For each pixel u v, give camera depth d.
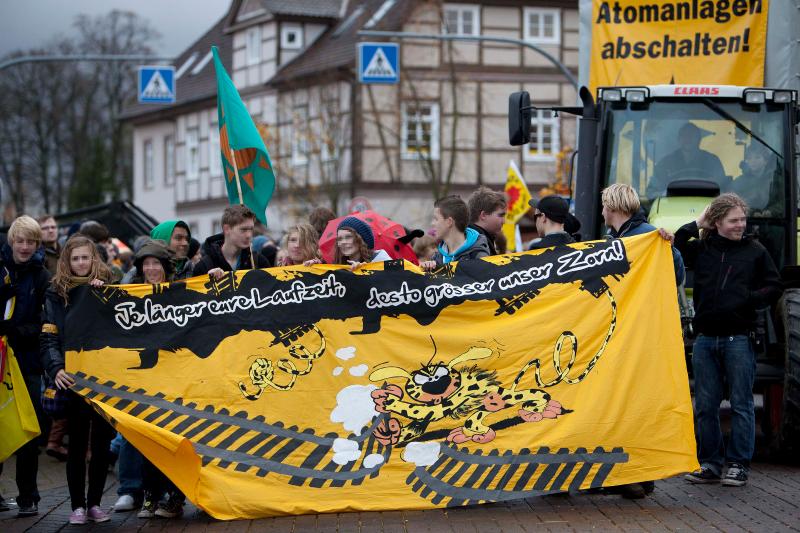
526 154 47.28
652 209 12.45
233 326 9.34
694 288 10.16
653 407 9.34
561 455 9.23
